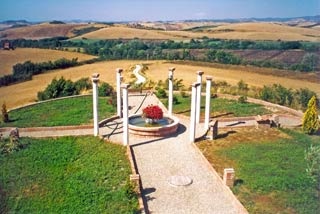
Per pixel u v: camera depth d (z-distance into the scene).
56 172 18.75
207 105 25.70
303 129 25.95
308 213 14.93
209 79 25.02
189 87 46.62
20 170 18.97
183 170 19.52
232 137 24.95
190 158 21.17
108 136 24.45
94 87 23.52
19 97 45.62
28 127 26.31
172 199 16.48
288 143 23.69
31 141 23.45
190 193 17.05
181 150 22.39
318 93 37.81
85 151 21.77
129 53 83.31
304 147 22.86
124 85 21.59
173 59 78.00
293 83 52.56
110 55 82.50
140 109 32.41
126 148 22.11
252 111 31.94
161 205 15.95
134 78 55.09
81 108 32.44
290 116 30.45
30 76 59.81
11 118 29.22
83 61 74.06
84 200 15.90
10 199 16.09
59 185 17.34
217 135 25.25
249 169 19.34
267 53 81.38
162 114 26.58
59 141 23.55
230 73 61.91
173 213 15.30
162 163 20.39
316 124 25.36
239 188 17.20
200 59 77.06
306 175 18.45
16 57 72.44
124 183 17.47
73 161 20.30
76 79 56.00
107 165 19.56
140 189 16.95
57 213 14.92
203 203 16.16
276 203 15.80
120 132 25.42
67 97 37.50
